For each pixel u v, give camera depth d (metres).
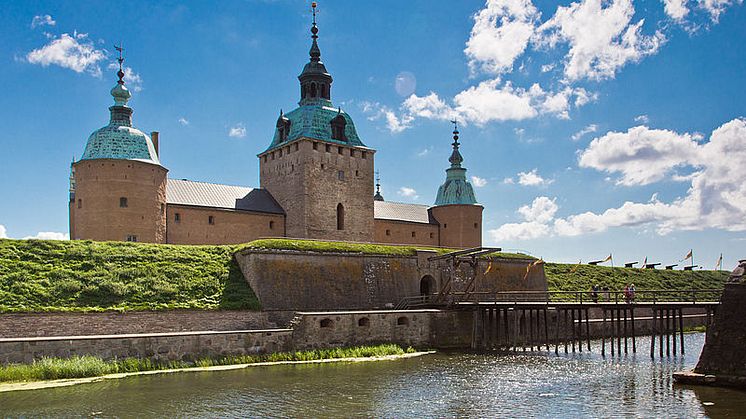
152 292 34.09
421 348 38.25
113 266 35.59
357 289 42.78
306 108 55.38
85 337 26.81
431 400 22.69
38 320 29.19
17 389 23.44
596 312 52.19
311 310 39.62
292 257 40.22
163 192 45.59
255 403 21.92
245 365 29.94
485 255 53.09
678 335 51.31
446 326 40.06
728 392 23.84
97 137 44.25
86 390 23.52
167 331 32.47
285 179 54.25
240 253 40.25
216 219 49.03
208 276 37.94
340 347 34.69
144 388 24.11
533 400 22.78
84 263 35.09
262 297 37.59
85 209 42.88
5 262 32.97
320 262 41.50
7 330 28.36
